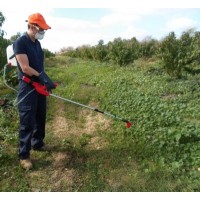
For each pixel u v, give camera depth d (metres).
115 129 6.08
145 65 13.25
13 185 4.30
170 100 7.57
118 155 5.04
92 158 5.00
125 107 7.11
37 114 4.99
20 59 4.30
